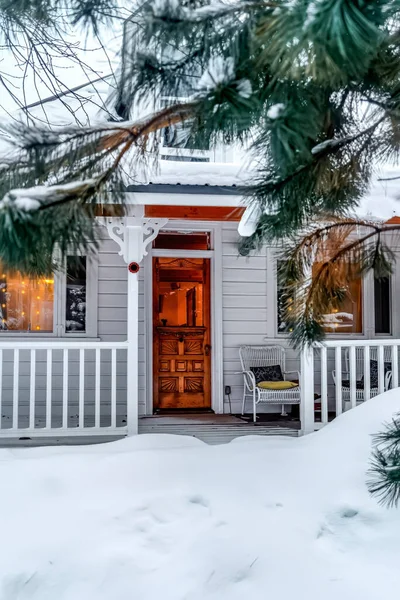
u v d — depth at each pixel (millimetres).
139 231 5004
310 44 1252
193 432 5602
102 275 6824
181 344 7152
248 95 1528
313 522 3100
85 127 1717
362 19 1157
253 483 3551
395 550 2842
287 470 3738
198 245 7211
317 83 1556
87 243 1606
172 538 2934
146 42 1639
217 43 1604
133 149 1875
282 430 5688
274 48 1361
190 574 2648
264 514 3174
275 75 1481
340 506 3258
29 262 1516
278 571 2668
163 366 7121
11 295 6680
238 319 7102
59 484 3500
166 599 2508
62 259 1613
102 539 2900
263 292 7168
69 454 4098
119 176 1740
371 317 7340
